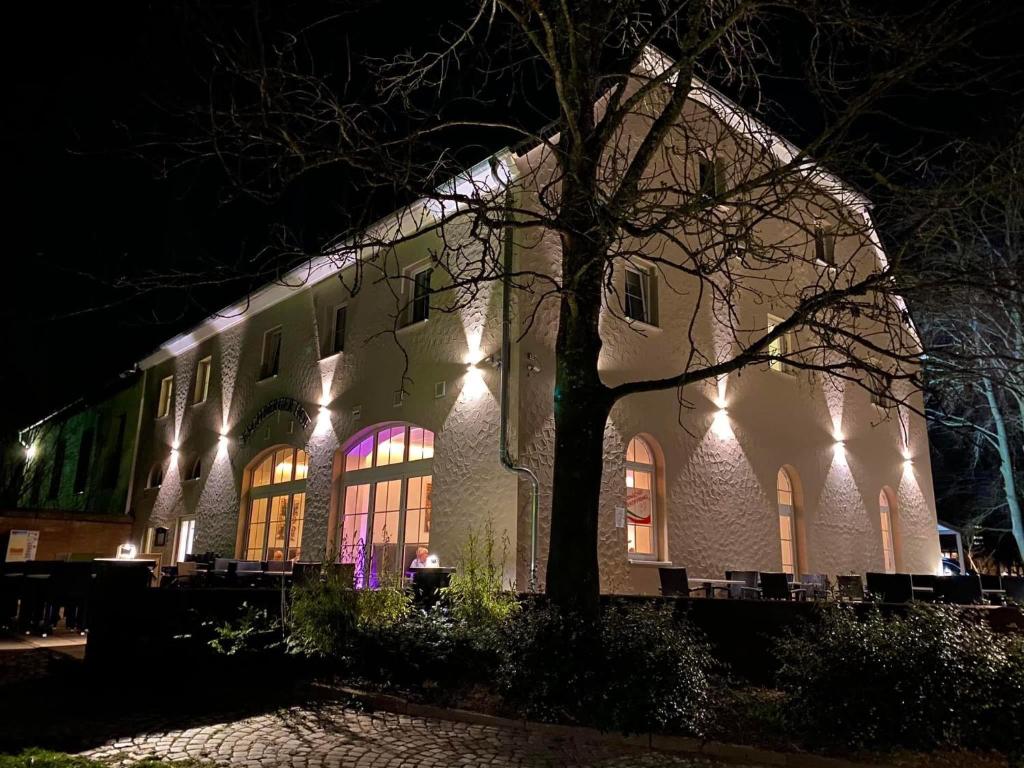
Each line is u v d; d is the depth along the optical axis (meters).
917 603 6.73
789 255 7.64
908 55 6.31
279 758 5.38
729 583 11.49
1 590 12.49
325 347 15.47
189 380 20.50
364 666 7.61
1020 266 7.16
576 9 7.34
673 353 12.75
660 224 6.38
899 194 7.03
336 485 14.25
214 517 17.72
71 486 26.11
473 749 5.70
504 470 10.61
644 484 11.93
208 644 8.16
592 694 6.08
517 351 10.80
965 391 13.88
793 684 6.06
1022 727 5.45
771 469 14.05
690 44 7.03
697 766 5.38
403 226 13.48
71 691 7.44
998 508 22.66
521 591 9.83
